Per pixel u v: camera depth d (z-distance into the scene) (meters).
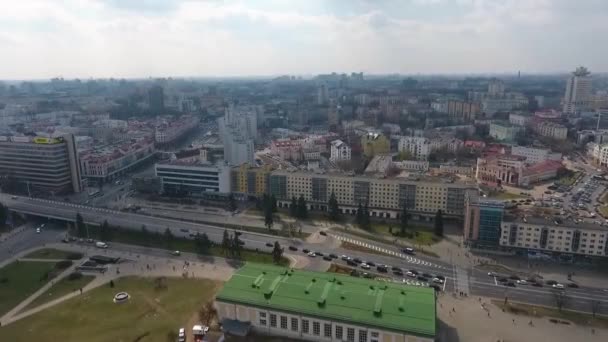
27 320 179.75
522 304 187.25
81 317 180.50
